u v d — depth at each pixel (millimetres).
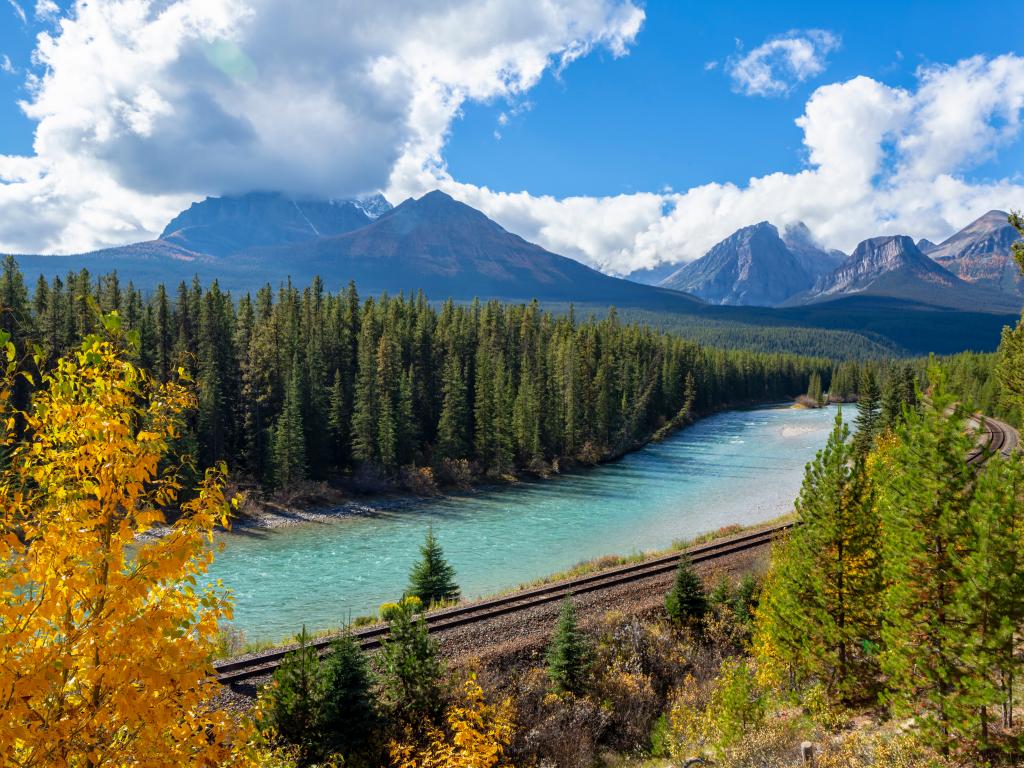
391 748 15047
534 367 94500
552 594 26688
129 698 4590
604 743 19672
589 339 108250
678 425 119125
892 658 14438
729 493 63844
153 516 5199
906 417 15312
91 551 4898
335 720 15320
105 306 62281
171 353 65375
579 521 53031
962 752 12898
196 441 52562
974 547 12984
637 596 26922
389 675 17609
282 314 80438
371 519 53812
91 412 4859
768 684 20516
